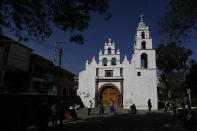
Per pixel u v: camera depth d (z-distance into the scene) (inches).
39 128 351.3
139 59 1214.3
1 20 296.0
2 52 561.3
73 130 397.7
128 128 421.7
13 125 392.5
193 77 956.6
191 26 430.6
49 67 882.1
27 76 695.1
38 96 566.6
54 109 461.1
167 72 1579.7
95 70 1248.2
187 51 1147.9
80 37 358.0
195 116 410.0
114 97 1198.9
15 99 428.1
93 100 1197.1
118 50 1256.2
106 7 324.5
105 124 487.2
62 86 1072.8
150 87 1153.4
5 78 679.7
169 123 506.9
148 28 1274.6
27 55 686.5
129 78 1192.2
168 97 1663.4
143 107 1123.3
